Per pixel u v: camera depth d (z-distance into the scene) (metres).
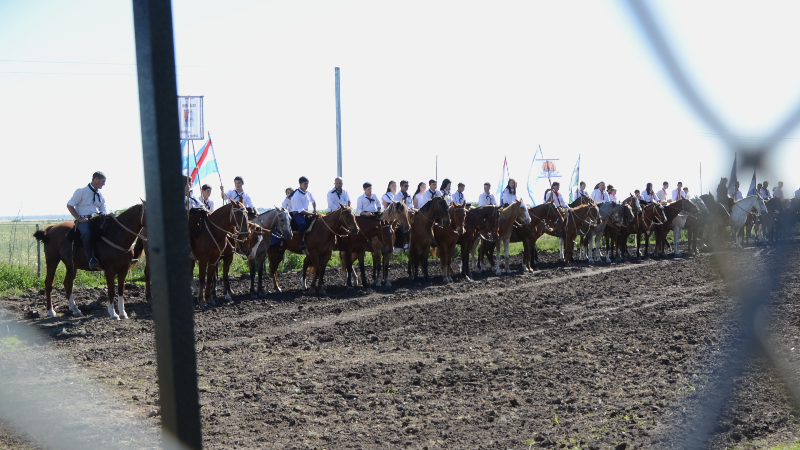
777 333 10.62
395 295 16.70
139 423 6.89
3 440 6.42
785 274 18.09
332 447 6.14
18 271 18.61
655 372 8.55
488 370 8.91
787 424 6.49
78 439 6.42
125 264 13.62
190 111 15.79
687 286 17.36
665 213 27.14
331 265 24.27
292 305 15.33
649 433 6.26
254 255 16.16
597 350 9.96
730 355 9.25
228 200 17.48
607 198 27.22
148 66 2.86
